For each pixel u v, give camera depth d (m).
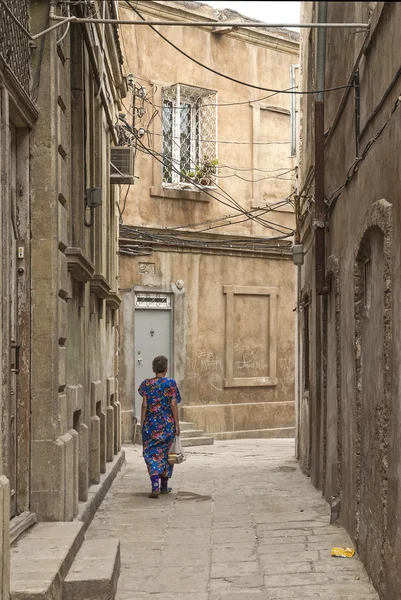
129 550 7.70
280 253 22.44
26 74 6.92
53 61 7.26
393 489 5.54
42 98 7.24
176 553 7.55
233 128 21.61
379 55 6.30
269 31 22.08
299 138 15.61
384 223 5.71
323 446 10.51
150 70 19.88
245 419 21.58
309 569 6.86
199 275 20.81
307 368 14.12
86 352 9.66
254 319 22.02
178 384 20.28
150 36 19.89
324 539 7.97
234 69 21.53
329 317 9.87
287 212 22.59
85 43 9.58
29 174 7.20
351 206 7.79
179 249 20.41
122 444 18.86
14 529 6.27
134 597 6.16
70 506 7.45
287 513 9.51
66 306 7.86
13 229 7.13
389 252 5.67
